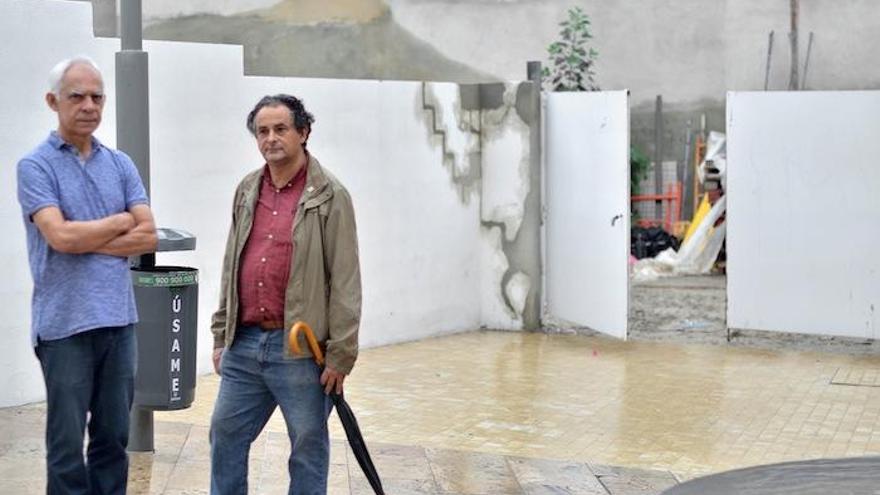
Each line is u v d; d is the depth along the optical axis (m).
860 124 11.76
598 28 18.06
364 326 12.08
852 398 10.16
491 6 17.84
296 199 5.94
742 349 12.23
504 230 13.05
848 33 17.09
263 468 7.91
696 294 15.45
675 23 17.84
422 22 17.56
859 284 11.90
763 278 12.26
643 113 18.06
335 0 16.39
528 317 13.03
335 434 8.87
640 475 7.92
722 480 3.66
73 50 9.48
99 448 6.12
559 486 7.66
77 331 5.83
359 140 11.92
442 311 12.84
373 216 12.08
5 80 9.06
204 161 10.62
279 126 5.87
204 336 10.72
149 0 15.56
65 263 5.85
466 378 10.84
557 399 10.08
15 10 9.10
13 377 9.30
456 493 7.47
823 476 3.62
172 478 7.60
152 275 7.56
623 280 12.33
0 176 9.06
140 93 7.77
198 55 10.52
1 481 7.45
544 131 12.95
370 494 7.40
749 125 12.15
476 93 13.01
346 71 16.55
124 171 6.12
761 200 12.19
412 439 8.77
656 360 11.66
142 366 7.66
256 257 5.93
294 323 5.86
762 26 17.45
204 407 9.52
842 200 11.88
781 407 9.85
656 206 18.03
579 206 12.72
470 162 12.99
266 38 15.98
